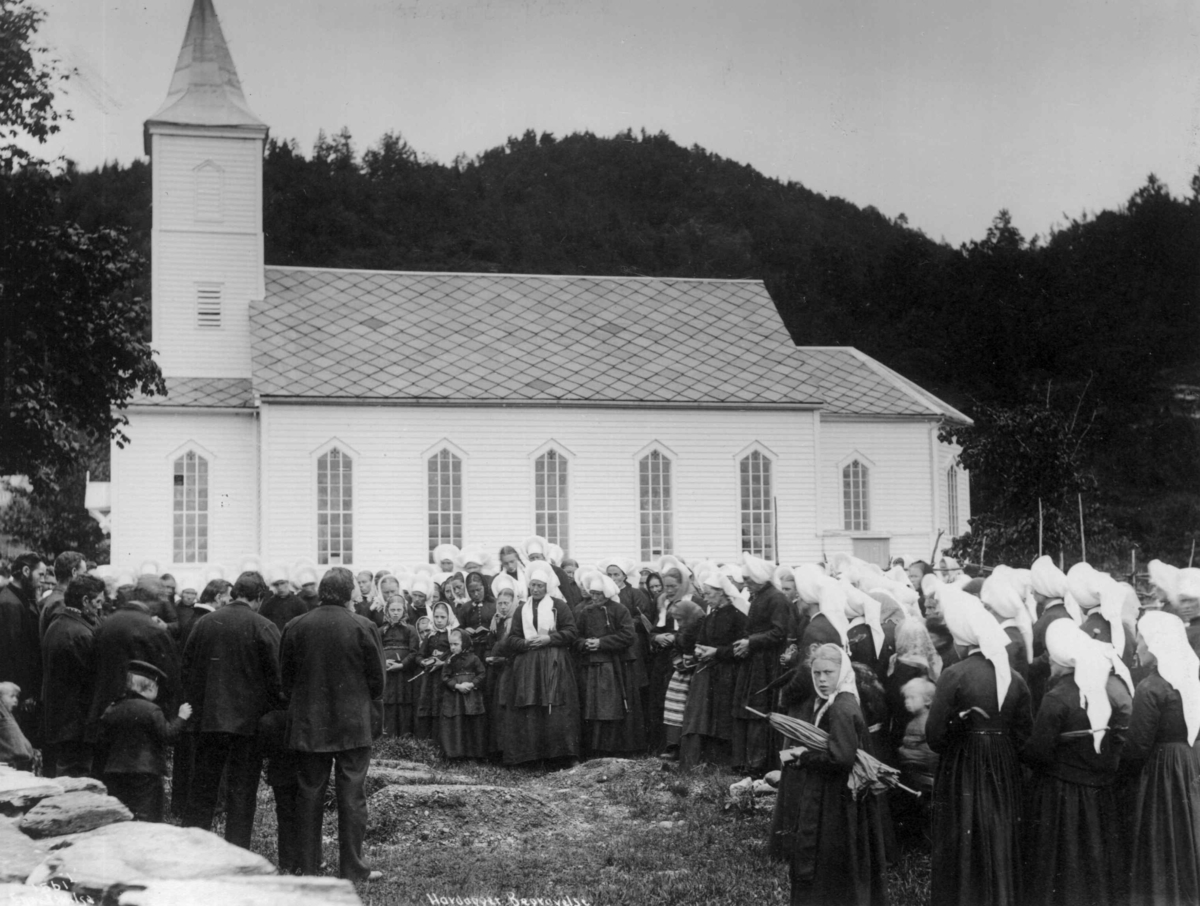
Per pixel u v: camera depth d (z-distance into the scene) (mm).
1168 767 8750
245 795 10945
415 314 45062
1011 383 73000
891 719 10938
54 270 27266
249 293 45969
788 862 9984
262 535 39219
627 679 17094
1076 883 8672
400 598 18484
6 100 27609
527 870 11125
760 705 14258
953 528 49156
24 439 27844
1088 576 10859
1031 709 9156
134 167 59281
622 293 48406
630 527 42062
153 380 29641
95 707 10930
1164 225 75438
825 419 46531
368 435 40219
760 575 14523
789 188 91312
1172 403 69375
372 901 9938
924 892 9852
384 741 17719
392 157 82938
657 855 11414
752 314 48188
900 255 80625
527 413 41531
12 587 12977
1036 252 77312
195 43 47062
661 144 90812
